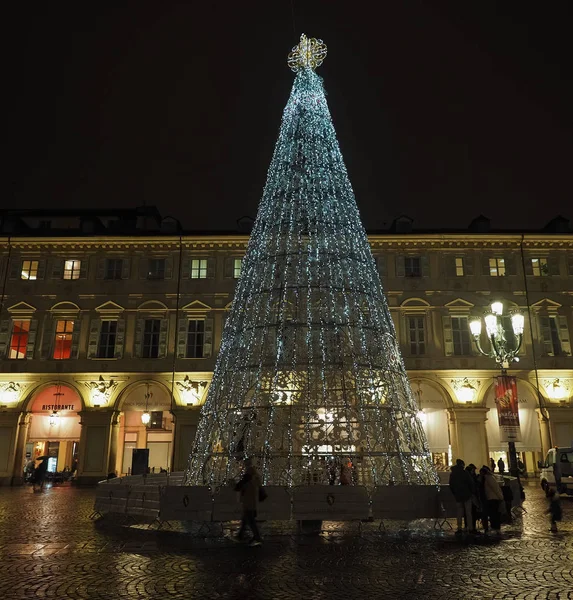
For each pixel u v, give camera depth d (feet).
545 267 136.46
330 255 60.39
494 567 35.91
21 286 134.72
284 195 63.67
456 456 124.57
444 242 136.56
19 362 130.00
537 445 127.13
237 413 56.18
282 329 56.65
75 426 131.13
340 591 30.37
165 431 133.49
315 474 58.44
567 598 28.66
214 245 137.28
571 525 54.75
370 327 58.90
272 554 40.40
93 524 56.18
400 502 49.80
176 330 131.95
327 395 56.80
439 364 129.49
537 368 129.70
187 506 50.29
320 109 69.15
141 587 31.40
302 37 73.72
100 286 134.82
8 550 42.34
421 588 30.86
